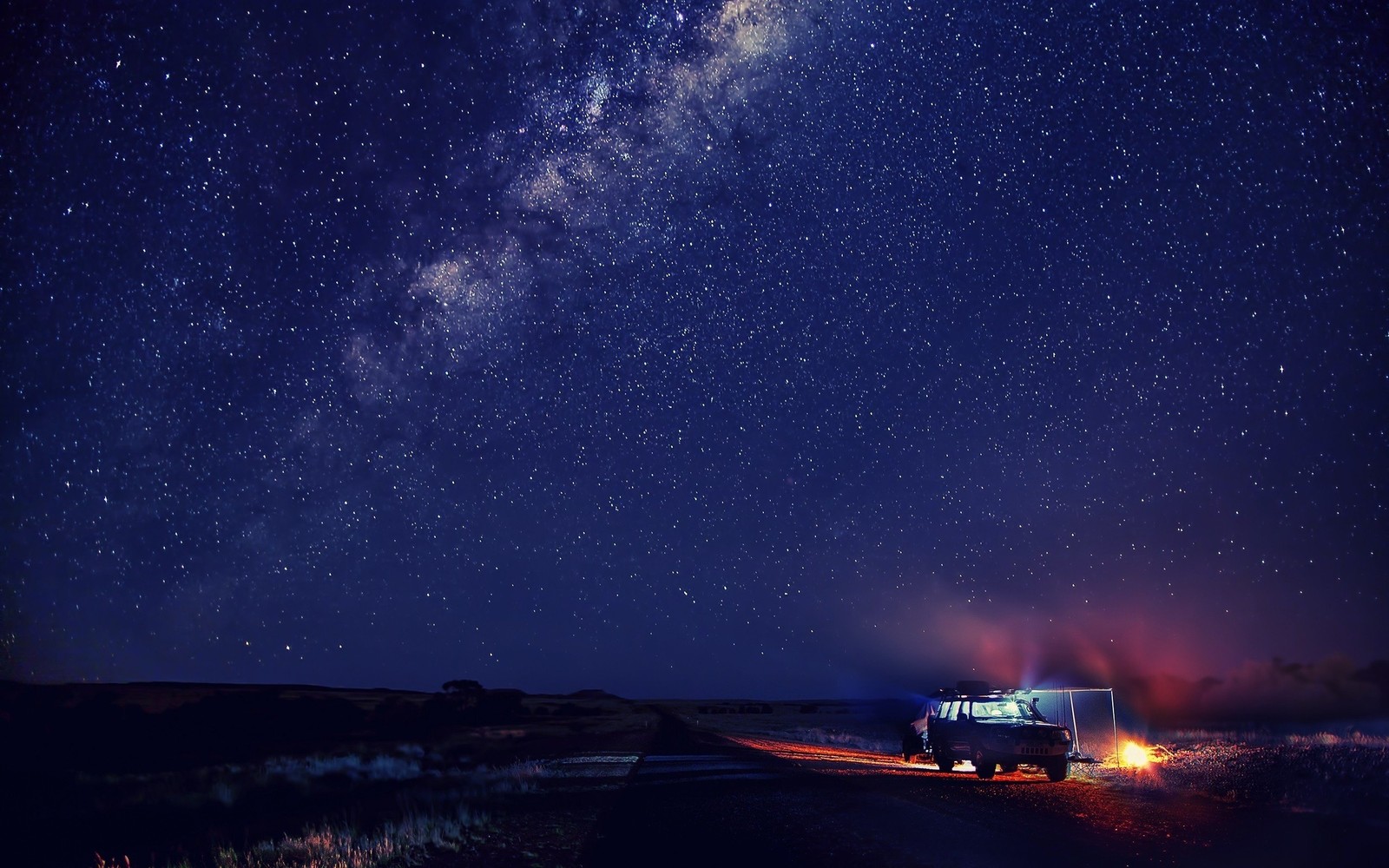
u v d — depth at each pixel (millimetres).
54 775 23609
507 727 53594
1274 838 10844
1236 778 17234
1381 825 11586
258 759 31938
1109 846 10586
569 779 22281
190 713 47438
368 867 10953
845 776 21750
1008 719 21906
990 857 10039
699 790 18656
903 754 28859
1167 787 17312
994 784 19828
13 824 16375
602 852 11617
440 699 59531
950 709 23359
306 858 11367
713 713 95125
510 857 11570
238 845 13406
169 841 14266
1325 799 14070
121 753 33219
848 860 10125
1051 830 12078
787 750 33969
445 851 12078
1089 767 23578
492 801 17812
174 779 23516
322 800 19672
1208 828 11859
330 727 49219
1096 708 27469
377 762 27844
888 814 14141
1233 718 41531
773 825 13219
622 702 141000
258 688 99000
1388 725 35938
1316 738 26688
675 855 11039
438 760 30922
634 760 27812
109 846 13836
